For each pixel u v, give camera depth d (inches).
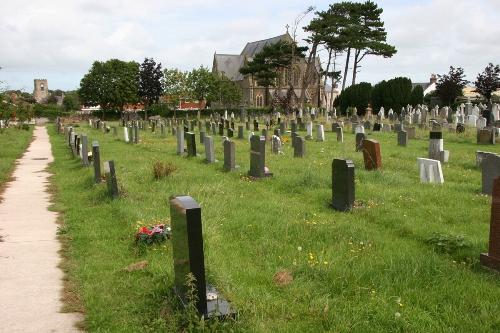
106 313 213.6
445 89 2305.6
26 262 289.3
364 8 2388.0
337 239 313.3
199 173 597.0
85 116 3336.6
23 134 1608.0
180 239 206.7
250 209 398.0
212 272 240.7
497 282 245.1
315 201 438.9
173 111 3233.3
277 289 236.7
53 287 249.3
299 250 292.4
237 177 577.6
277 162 684.1
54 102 5226.4
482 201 419.2
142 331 195.9
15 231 364.8
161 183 528.1
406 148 903.7
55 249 316.5
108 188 462.3
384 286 233.9
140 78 3270.2
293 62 2586.1
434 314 207.9
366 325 196.7
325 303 215.0
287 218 366.3
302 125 1433.3
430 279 242.2
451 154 796.6
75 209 433.7
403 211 383.2
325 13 2377.0
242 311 204.8
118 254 299.1
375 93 2178.9
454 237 302.8
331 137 1154.7
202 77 3142.2
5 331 201.8
